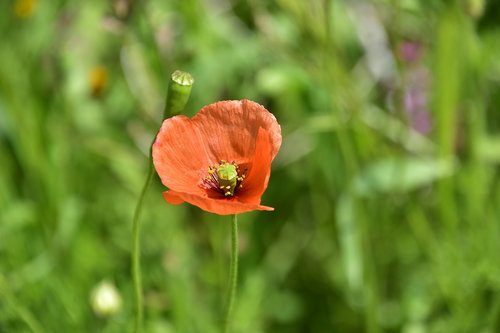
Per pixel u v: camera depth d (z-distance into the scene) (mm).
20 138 801
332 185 792
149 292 750
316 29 729
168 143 537
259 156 536
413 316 748
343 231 725
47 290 730
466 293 721
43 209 790
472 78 770
